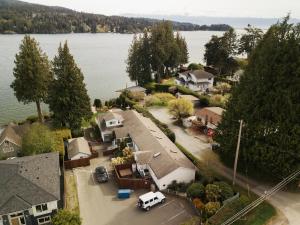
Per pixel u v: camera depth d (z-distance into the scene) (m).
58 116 67.19
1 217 37.19
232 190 41.56
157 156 50.34
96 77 140.12
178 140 63.47
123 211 41.72
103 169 51.38
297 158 39.88
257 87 41.91
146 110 80.62
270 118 41.75
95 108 88.88
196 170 47.97
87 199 44.69
